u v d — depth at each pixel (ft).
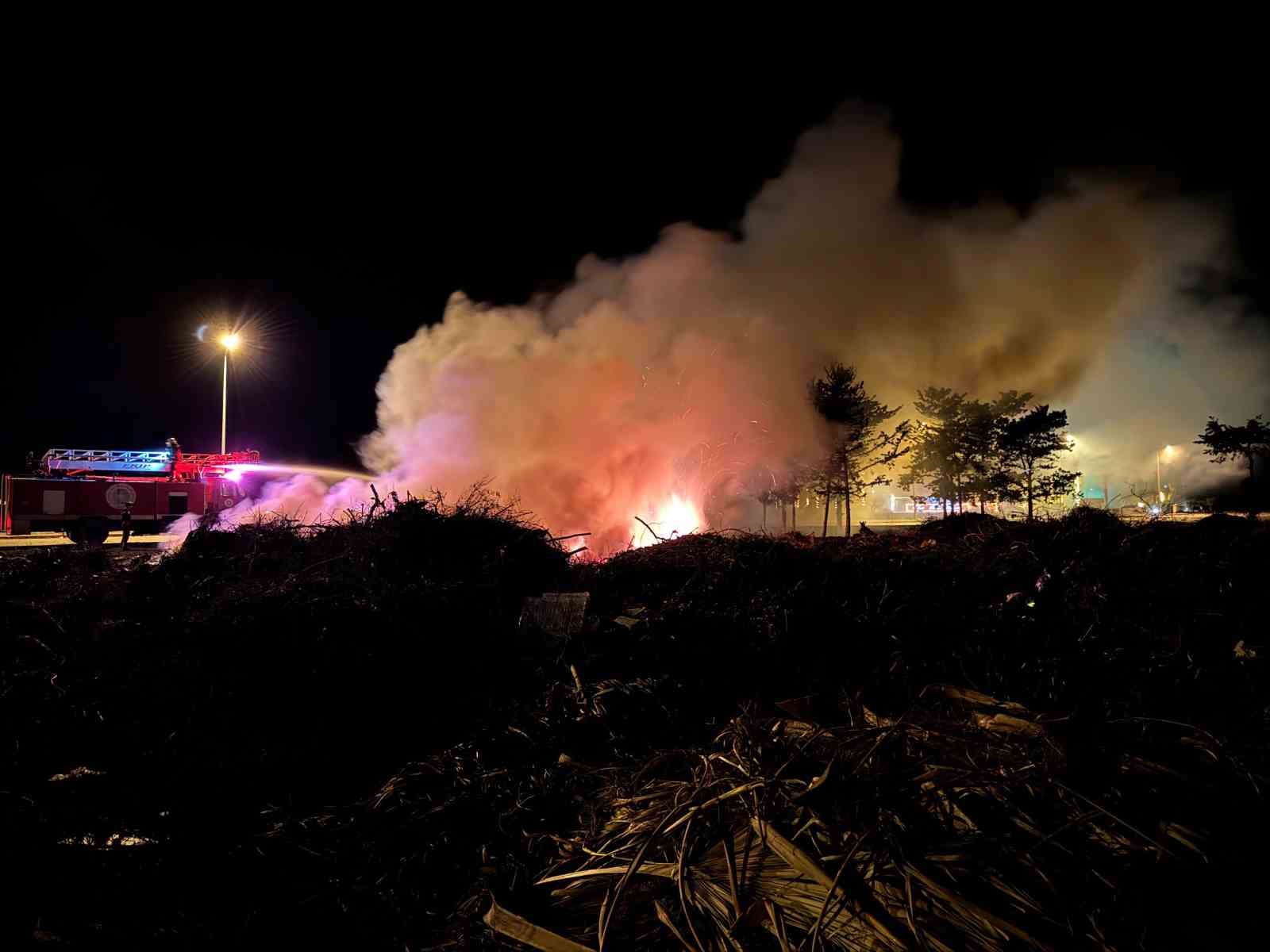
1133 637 16.24
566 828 10.28
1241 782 8.52
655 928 7.46
